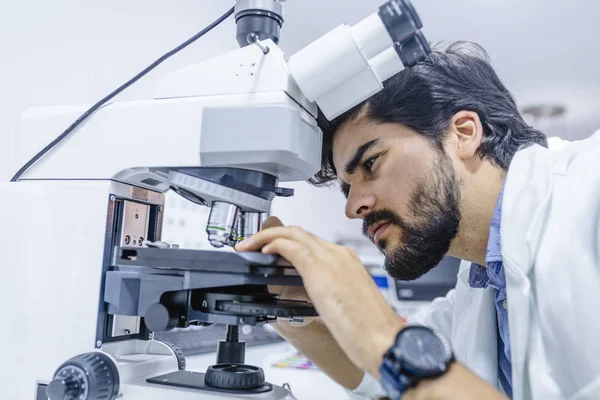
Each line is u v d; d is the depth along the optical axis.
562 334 0.74
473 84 0.98
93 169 0.73
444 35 2.08
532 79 2.60
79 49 1.21
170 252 0.65
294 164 0.67
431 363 0.53
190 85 0.71
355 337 0.57
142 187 0.80
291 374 1.31
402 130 0.88
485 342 1.03
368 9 1.80
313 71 0.66
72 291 0.70
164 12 1.46
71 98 1.19
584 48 2.23
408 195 0.88
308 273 0.60
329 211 2.79
